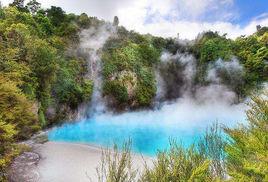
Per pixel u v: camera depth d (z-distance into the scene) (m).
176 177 6.96
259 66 65.00
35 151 22.02
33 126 19.95
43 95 33.91
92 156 21.66
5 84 15.48
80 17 65.44
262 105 7.25
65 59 49.59
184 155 7.39
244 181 6.39
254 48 69.38
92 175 17.06
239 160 7.20
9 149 14.13
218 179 6.78
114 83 56.34
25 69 28.47
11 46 28.72
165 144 27.64
